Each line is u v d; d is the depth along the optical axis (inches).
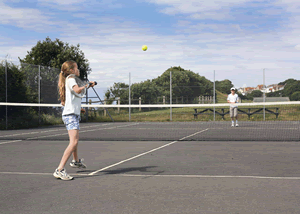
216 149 369.7
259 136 506.9
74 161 257.8
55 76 871.1
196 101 971.9
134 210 160.2
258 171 248.8
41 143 444.5
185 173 243.9
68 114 233.9
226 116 942.4
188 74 987.9
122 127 734.5
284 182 213.9
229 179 223.3
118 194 189.0
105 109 991.6
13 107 738.2
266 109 909.2
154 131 617.0
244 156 318.7
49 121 830.5
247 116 922.1
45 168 269.6
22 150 374.3
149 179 225.8
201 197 181.2
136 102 1005.2
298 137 489.1
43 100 822.5
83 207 165.9
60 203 173.0
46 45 978.7
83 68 994.7
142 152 352.8
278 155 323.6
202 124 797.9
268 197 180.2
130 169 261.3
